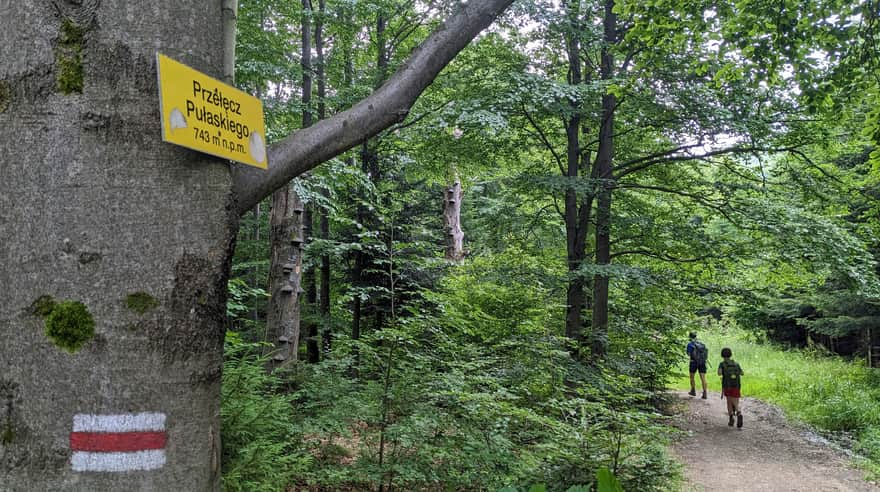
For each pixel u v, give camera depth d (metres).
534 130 11.47
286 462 4.09
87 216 1.27
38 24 1.31
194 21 1.46
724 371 11.72
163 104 1.34
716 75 6.88
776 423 12.05
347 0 8.84
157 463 1.28
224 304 1.48
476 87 9.38
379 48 10.63
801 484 7.88
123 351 1.27
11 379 1.24
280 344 8.35
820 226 9.49
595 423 5.12
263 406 3.97
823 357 21.20
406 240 10.80
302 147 1.86
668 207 11.96
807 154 10.38
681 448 9.62
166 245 1.34
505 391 5.27
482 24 2.27
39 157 1.27
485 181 15.52
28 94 1.29
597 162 10.80
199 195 1.43
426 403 4.89
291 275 8.55
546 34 9.98
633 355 10.84
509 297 9.68
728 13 6.22
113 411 1.25
